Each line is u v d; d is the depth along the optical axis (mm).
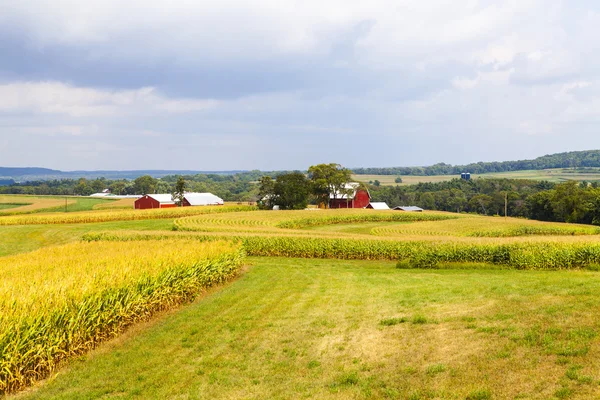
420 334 11258
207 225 59531
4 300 11172
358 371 9609
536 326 10328
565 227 61188
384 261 34875
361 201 121188
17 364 9852
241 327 13969
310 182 116812
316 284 22156
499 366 8578
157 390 9523
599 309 10945
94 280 13844
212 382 9820
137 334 13820
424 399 7852
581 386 7316
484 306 13094
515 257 27734
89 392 9570
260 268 29688
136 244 27375
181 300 18141
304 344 11820
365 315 14109
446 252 29500
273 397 8852
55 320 10961
